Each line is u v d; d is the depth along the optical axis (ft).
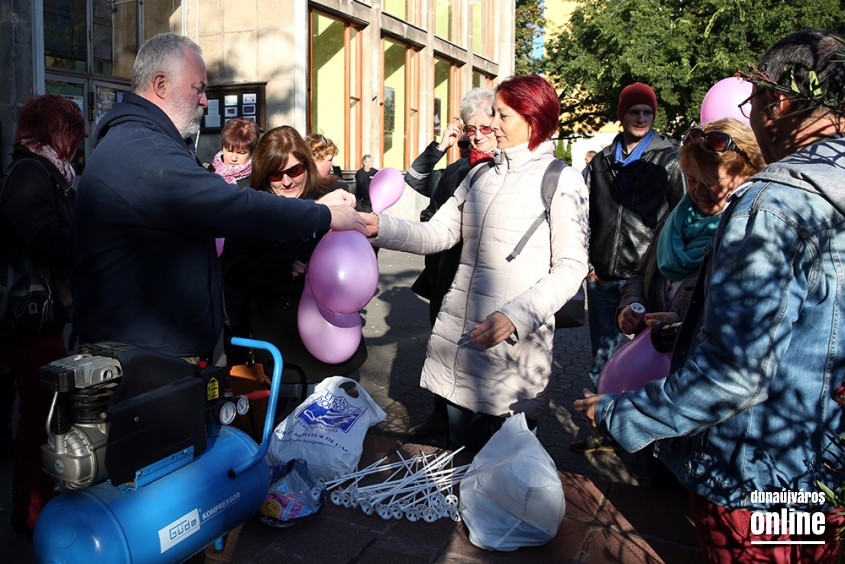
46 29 29.17
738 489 4.94
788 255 4.40
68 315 9.53
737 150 6.95
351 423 9.20
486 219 8.32
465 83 55.36
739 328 4.40
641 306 8.84
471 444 9.29
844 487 4.28
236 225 6.36
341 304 8.69
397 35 44.80
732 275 4.48
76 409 5.34
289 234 6.88
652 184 12.44
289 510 7.84
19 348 8.98
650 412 4.89
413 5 47.16
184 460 6.17
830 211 4.44
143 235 6.37
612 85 47.24
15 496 8.91
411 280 30.99
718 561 5.26
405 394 16.05
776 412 4.75
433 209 13.69
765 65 4.89
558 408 15.23
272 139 10.06
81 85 30.99
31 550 8.99
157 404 5.71
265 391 9.00
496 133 8.37
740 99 9.23
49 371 5.17
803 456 4.73
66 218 9.36
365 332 21.70
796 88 4.52
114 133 6.44
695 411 4.63
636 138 12.71
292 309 10.28
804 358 4.63
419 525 7.99
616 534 7.72
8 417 11.58
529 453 7.51
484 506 7.63
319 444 8.87
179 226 6.32
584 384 16.98
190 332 6.63
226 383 6.88
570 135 57.41
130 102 6.63
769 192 4.52
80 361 5.34
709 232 7.53
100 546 5.42
